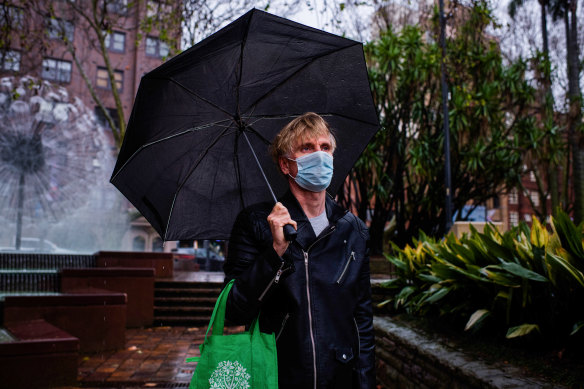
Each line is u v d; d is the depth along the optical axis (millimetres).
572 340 2613
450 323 3619
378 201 14375
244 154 2070
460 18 14219
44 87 10078
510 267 2709
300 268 1511
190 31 11258
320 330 1458
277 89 2082
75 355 4281
